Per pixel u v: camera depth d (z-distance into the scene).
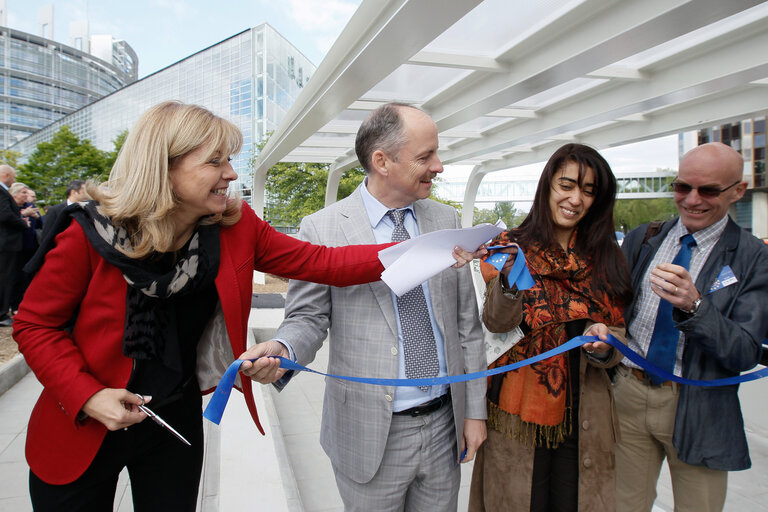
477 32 3.24
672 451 1.62
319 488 2.63
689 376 1.53
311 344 1.26
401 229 1.41
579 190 1.45
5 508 2.15
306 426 3.48
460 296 1.50
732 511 2.28
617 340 1.36
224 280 1.11
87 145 29.95
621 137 5.59
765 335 1.43
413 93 4.72
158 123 0.96
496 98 4.03
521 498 1.46
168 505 1.22
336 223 1.42
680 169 1.56
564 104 4.83
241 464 2.34
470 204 9.39
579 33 2.96
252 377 1.08
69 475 1.05
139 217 0.96
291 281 1.42
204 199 1.01
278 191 17.72
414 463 1.34
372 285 1.32
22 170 28.88
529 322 1.46
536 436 1.49
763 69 3.15
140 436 1.13
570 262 1.47
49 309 0.99
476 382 1.46
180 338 1.14
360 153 1.39
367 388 1.30
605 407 1.49
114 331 1.04
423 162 1.28
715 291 1.50
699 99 4.51
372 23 2.51
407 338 1.33
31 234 5.42
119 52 162.50
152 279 0.99
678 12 2.31
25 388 3.79
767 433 3.01
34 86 117.94
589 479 1.45
